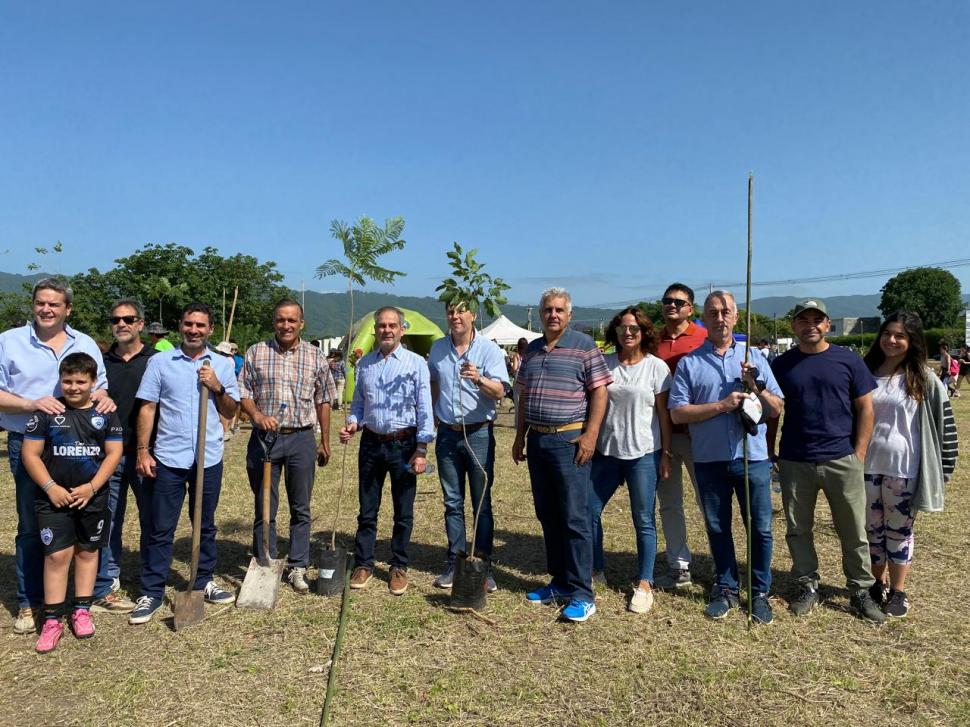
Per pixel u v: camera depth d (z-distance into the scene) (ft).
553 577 15.25
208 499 14.85
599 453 14.96
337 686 11.33
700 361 14.10
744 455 13.26
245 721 10.36
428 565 17.44
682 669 11.80
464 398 15.42
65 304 13.82
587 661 12.15
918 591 15.05
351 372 54.44
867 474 13.99
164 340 33.17
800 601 14.11
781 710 10.53
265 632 13.39
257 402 15.34
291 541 15.79
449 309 15.57
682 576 15.56
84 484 12.95
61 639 13.12
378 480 15.93
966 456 30.53
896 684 11.20
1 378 13.47
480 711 10.58
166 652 12.59
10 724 10.30
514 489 26.11
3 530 19.99
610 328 14.94
